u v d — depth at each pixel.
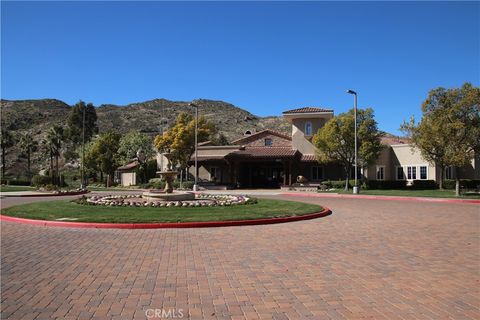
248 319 5.04
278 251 9.23
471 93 27.70
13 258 8.51
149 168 61.16
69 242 10.45
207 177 48.75
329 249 9.45
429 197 28.61
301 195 33.84
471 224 14.04
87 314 5.21
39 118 146.38
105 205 19.09
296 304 5.59
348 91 33.66
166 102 179.62
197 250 9.35
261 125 137.50
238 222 13.76
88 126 130.50
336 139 36.94
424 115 30.50
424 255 8.77
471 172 40.50
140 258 8.49
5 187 48.03
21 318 5.08
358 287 6.38
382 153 43.31
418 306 5.51
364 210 19.58
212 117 151.00
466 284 6.55
